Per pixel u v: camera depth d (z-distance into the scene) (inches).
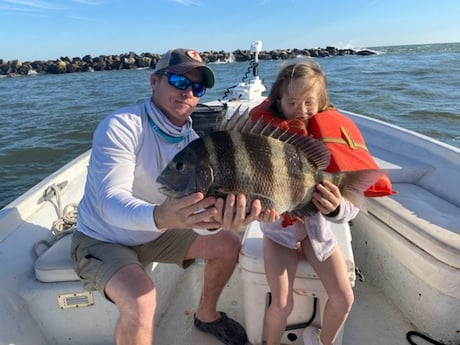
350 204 67.6
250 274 76.4
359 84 711.7
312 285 74.6
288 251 72.6
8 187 297.9
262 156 57.6
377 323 91.1
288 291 71.7
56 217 101.7
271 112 77.6
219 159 55.5
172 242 82.5
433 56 1839.3
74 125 486.3
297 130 72.1
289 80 73.7
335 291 68.9
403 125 396.8
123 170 70.6
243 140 57.1
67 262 79.7
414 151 126.3
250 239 82.0
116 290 67.4
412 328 89.5
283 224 70.4
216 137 56.4
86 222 77.2
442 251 77.9
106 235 75.8
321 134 72.4
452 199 100.4
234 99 210.4
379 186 73.4
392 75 871.1
